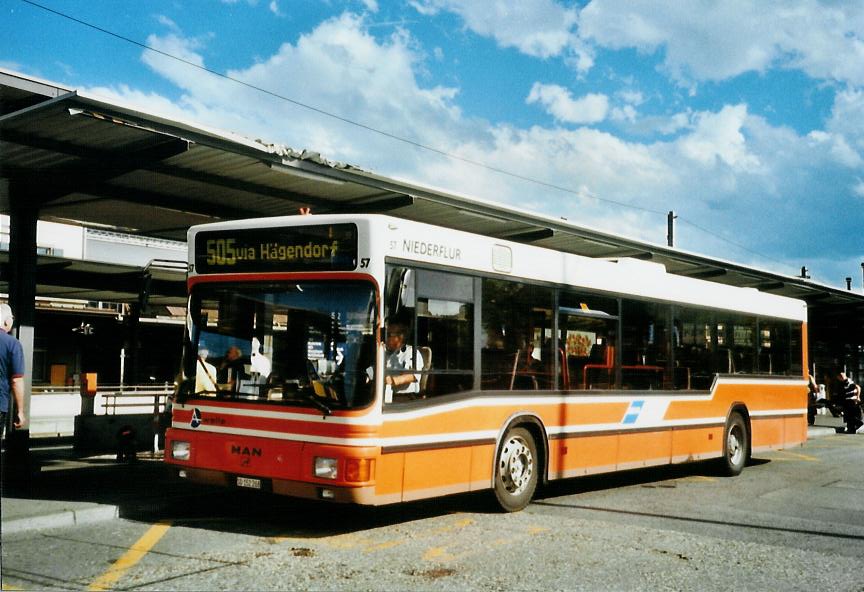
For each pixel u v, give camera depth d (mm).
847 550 7879
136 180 11688
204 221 15312
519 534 8219
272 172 11320
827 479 13500
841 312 28484
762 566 7113
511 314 9641
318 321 8055
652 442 12008
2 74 9922
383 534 8078
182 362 8797
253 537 7789
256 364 8328
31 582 6082
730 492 11781
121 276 19438
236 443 8242
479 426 9031
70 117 8867
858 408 26062
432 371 8461
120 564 6652
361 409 7695
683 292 12984
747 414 14367
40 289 22781
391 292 7984
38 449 15492
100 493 9711
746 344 14688
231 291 8625
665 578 6586
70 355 33406
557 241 16266
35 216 11742
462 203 12938
